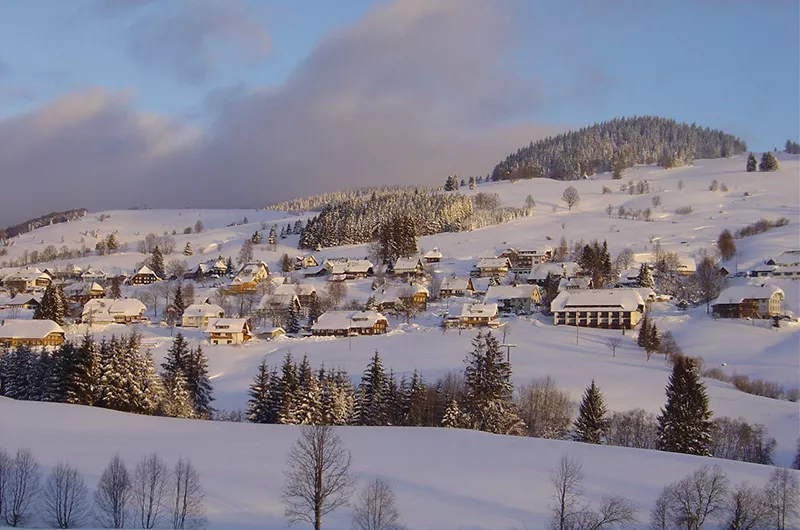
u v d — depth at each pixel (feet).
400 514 220.64
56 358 409.90
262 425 325.21
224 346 593.01
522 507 228.02
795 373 504.84
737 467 264.31
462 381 437.17
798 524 221.87
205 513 221.25
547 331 628.69
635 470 260.83
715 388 460.55
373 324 642.63
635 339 604.49
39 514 220.43
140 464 240.53
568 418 391.45
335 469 231.71
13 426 302.45
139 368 385.50
